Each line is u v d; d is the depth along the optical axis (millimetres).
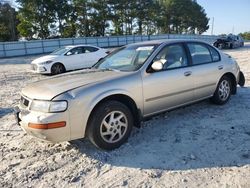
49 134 3758
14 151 4379
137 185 3316
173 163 3779
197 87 5363
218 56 6023
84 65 14422
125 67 4816
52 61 13297
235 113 5652
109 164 3848
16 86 10312
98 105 4066
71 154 4180
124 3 60219
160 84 4691
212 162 3752
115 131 4219
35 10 50938
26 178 3586
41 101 3854
